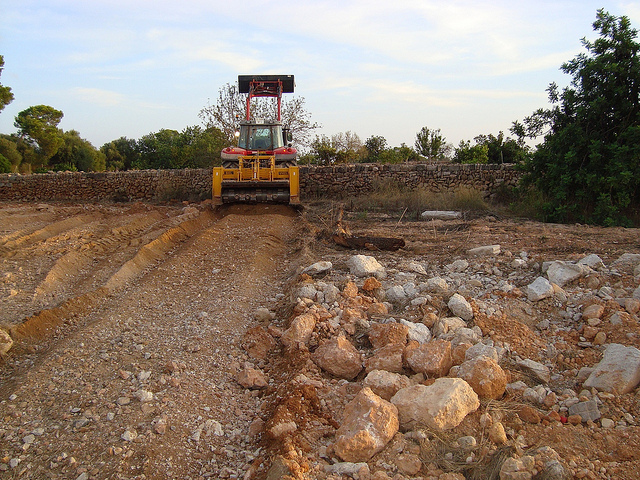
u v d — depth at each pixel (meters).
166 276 6.66
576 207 10.74
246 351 4.41
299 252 7.76
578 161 11.02
